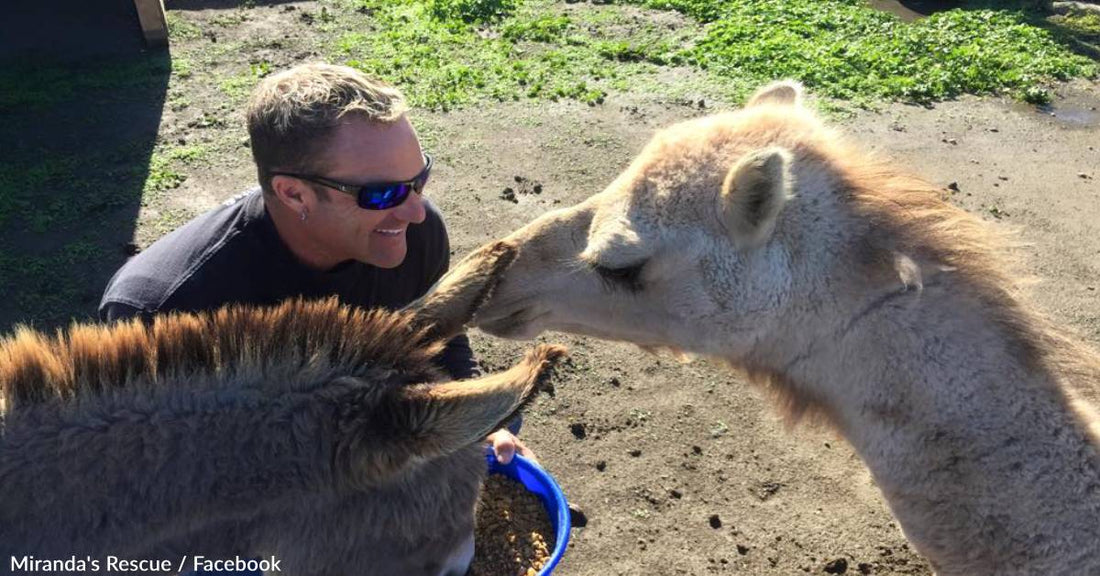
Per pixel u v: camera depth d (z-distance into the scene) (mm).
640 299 1087
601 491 1606
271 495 667
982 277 1002
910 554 1495
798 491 1613
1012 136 2893
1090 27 3771
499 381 614
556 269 1112
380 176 866
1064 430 979
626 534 1527
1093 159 2764
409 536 688
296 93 844
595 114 2941
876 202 1010
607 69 3281
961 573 1049
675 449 1696
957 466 1008
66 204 2385
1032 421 982
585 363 1894
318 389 680
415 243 1085
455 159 2648
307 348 693
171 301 937
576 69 3277
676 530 1538
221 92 3043
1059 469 977
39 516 648
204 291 943
